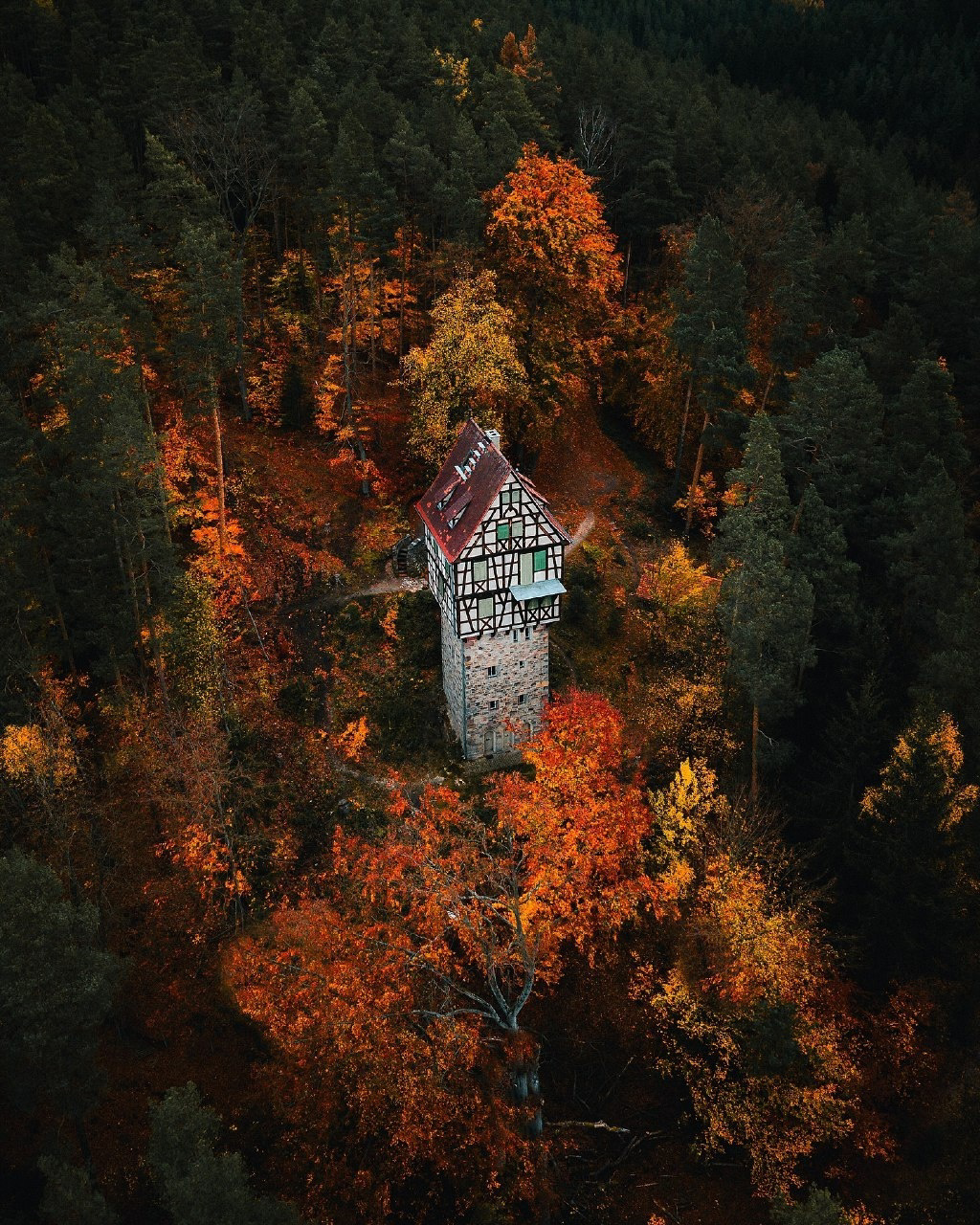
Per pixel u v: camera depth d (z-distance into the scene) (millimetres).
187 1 79312
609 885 41344
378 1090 34250
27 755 37688
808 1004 37500
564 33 110062
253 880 42406
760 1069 33875
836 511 49281
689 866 39594
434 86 79562
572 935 41625
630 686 51688
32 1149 34906
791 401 53219
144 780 43750
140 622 45781
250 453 59562
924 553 45531
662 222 71375
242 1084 38156
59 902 30578
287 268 66188
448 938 40438
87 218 55906
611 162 75688
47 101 72125
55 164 57656
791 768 45344
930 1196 34125
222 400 62812
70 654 45062
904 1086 37125
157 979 40094
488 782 47844
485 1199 34594
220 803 41281
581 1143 37250
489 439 47906
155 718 44875
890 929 37500
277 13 85312
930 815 36406
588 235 56969
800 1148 33750
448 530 46625
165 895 40938
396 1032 34844
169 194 57000
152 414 57219
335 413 61500
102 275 51125
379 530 57062
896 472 50219
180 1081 38000
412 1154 33812
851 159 84375
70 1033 30016
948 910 36469
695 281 53938
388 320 65188
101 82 70000
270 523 56469
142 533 43781
